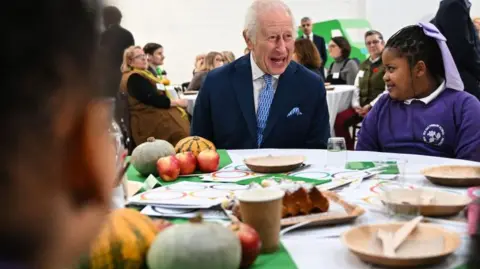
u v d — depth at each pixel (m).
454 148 1.89
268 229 0.87
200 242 0.69
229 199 1.16
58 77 0.25
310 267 0.81
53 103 0.25
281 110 2.19
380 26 9.20
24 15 0.24
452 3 3.13
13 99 0.24
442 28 3.19
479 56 3.22
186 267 0.68
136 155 1.59
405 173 1.47
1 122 0.24
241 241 0.78
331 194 1.16
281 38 2.15
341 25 9.01
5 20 0.23
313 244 0.92
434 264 0.78
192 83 5.70
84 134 0.27
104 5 0.27
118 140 0.55
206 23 8.91
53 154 0.26
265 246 0.87
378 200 1.19
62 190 0.27
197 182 1.48
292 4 9.43
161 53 6.59
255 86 2.22
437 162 1.64
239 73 2.23
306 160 1.77
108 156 0.30
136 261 0.71
